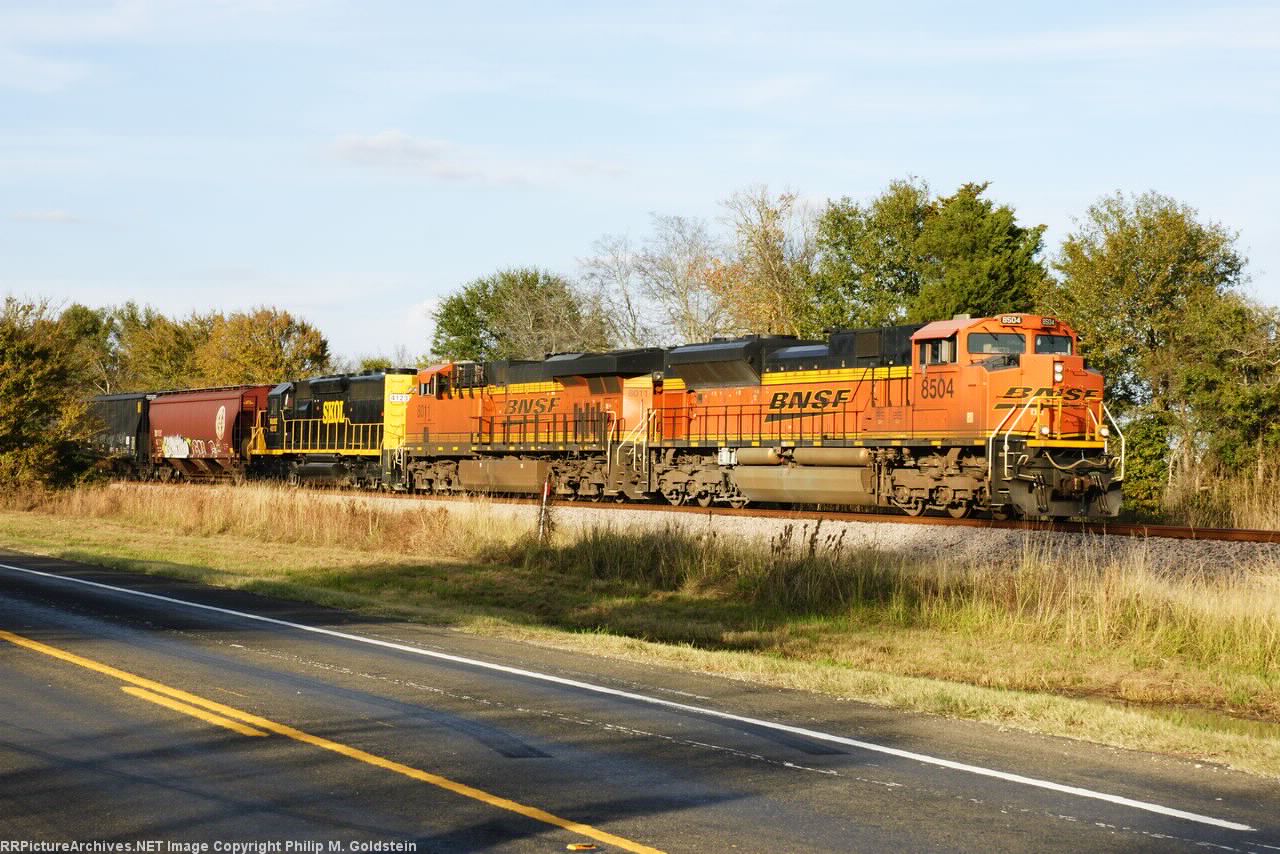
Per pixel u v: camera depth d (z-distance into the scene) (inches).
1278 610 713.0
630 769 368.2
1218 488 1445.6
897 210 2278.5
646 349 1466.5
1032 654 736.3
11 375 1755.7
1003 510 1097.4
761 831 310.7
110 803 327.3
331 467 1891.0
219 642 581.0
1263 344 1573.6
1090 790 355.3
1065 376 1090.7
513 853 290.5
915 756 391.9
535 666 545.6
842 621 848.3
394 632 641.0
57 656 529.3
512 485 1590.8
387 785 346.3
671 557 1021.2
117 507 1578.5
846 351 1220.5
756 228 2475.4
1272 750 416.5
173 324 3821.4
